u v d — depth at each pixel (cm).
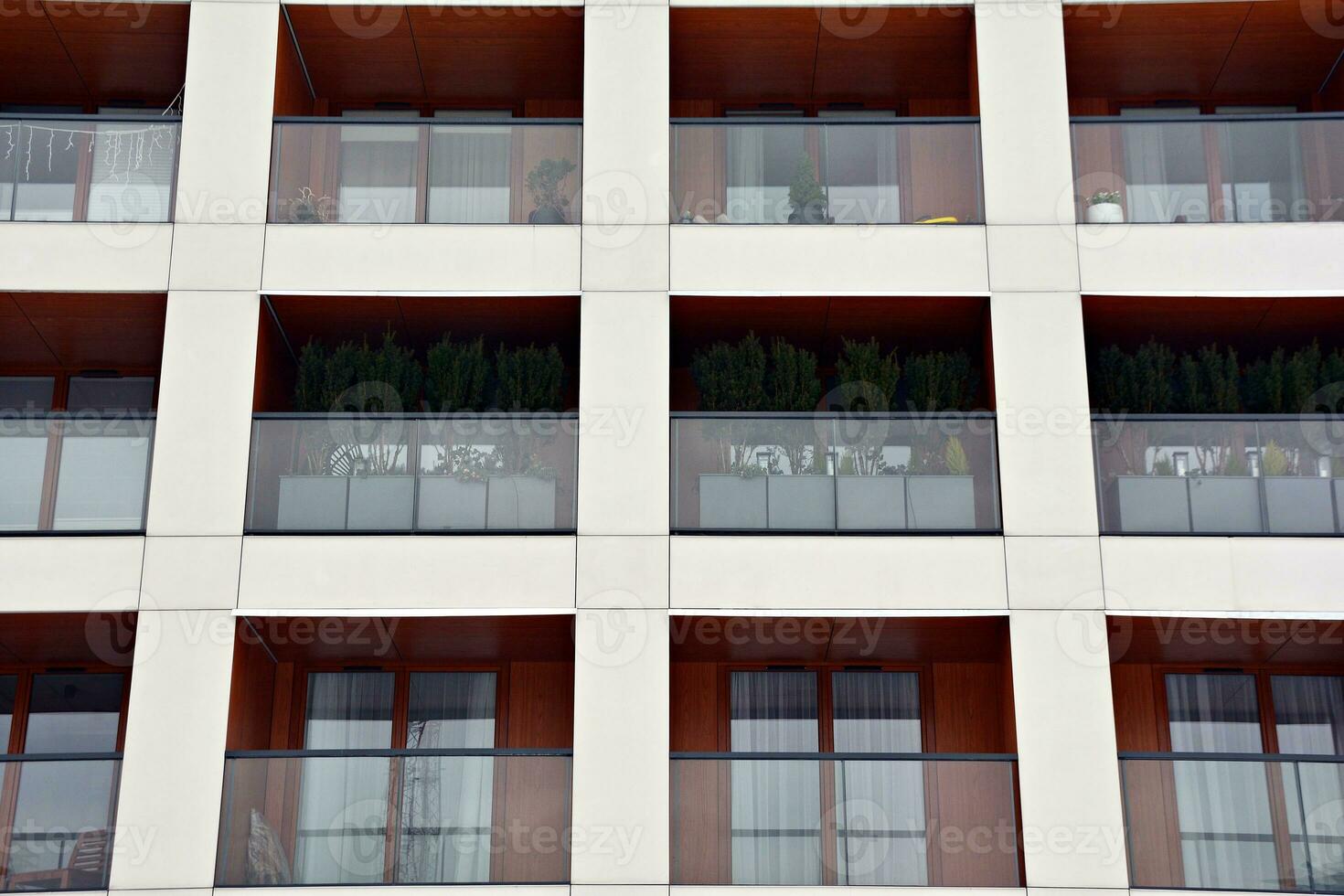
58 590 1073
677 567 1086
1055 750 1043
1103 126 1191
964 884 1020
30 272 1140
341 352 1180
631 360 1132
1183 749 1240
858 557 1090
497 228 1162
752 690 1264
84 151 1178
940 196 1178
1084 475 1103
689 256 1155
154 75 1357
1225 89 1376
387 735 1243
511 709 1253
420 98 1392
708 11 1241
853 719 1255
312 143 1187
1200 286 1142
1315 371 1186
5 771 1036
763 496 1105
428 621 1116
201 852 1021
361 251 1154
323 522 1099
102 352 1280
